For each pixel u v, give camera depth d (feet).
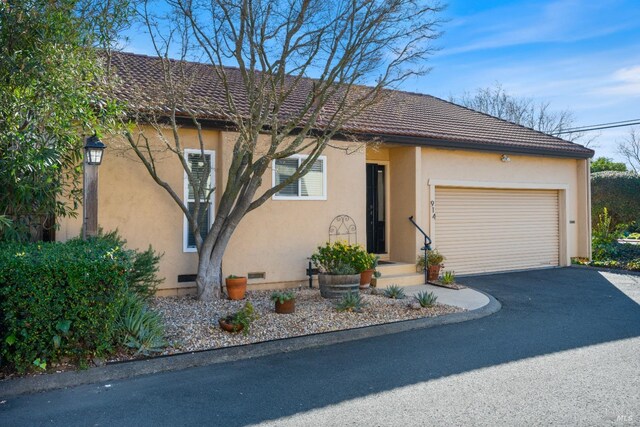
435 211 40.78
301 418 13.96
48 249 18.47
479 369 18.29
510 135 47.19
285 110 36.29
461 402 15.05
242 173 29.35
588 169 49.24
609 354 20.17
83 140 23.45
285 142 32.76
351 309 26.32
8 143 18.70
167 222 30.04
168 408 14.70
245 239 32.07
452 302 30.19
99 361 17.84
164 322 22.79
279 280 33.22
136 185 29.19
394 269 37.32
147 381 17.08
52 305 16.70
